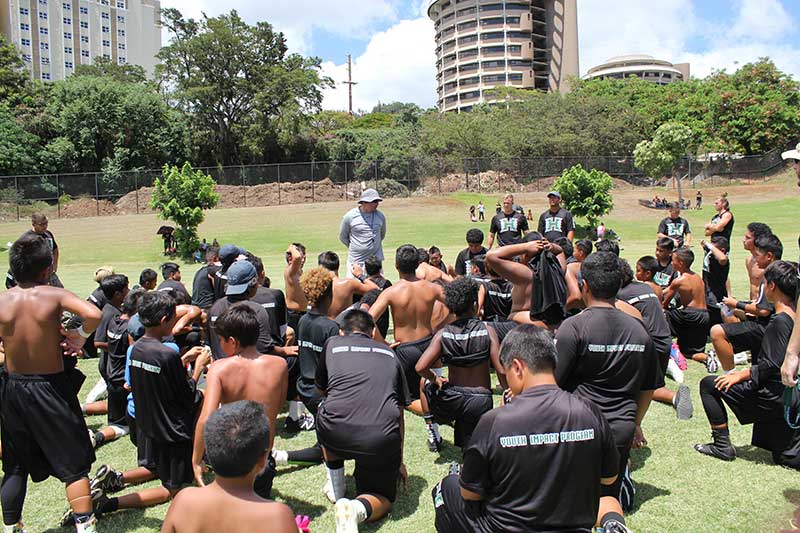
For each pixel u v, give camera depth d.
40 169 48.72
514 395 2.85
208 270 7.14
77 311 3.51
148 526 3.82
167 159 55.16
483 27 103.94
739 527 3.67
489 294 6.65
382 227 8.45
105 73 70.75
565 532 2.56
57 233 33.28
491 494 2.68
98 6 97.88
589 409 2.64
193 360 5.02
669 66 123.06
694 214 41.59
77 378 3.86
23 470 3.60
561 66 104.75
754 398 4.38
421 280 5.46
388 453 3.76
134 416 4.44
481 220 38.22
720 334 5.88
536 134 59.06
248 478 2.29
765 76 62.94
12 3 88.50
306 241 31.19
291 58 60.28
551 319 5.01
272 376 3.76
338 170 53.03
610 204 34.50
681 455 4.75
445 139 58.38
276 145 59.81
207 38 55.09
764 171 57.38
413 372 5.32
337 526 3.41
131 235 32.69
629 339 3.56
